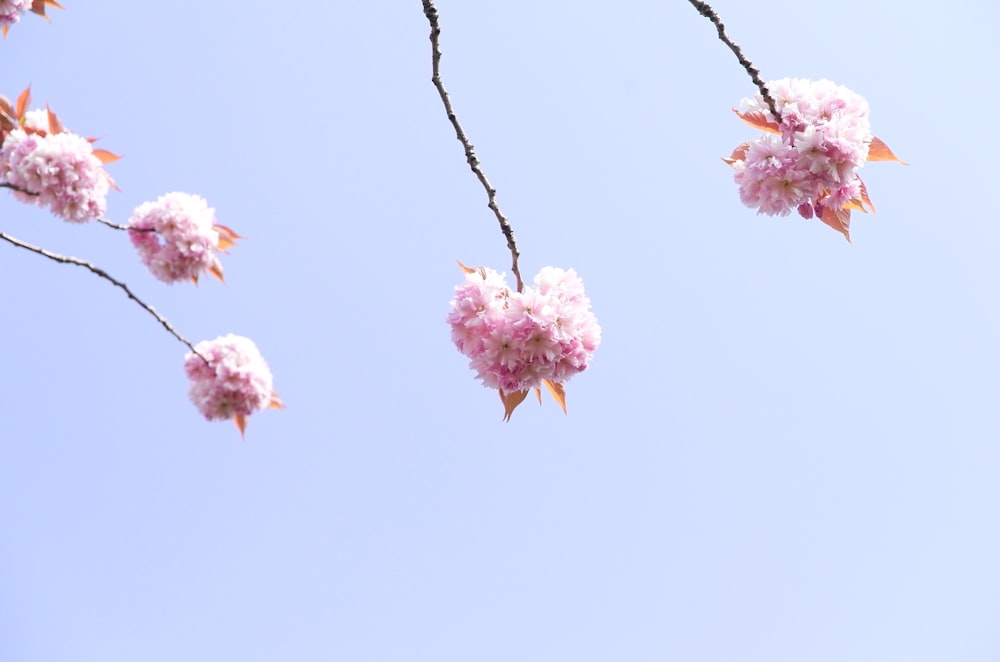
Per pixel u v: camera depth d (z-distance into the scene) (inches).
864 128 117.5
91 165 114.2
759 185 118.5
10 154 114.0
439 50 118.3
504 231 117.9
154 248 116.0
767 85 118.2
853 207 119.0
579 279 118.6
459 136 118.5
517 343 116.6
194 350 114.6
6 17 122.5
